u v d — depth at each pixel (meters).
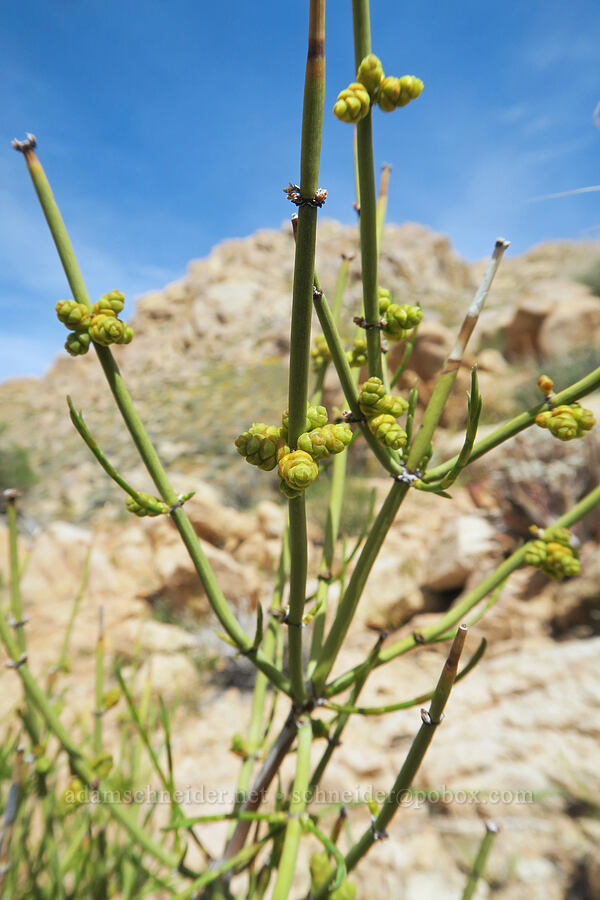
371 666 1.12
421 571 6.45
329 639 1.05
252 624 6.90
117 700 1.89
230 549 9.06
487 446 0.95
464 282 38.66
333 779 3.63
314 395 1.35
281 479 0.75
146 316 39.72
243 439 0.78
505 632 5.18
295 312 0.68
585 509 1.21
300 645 0.98
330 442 0.75
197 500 8.92
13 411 32.94
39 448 22.92
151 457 0.99
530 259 28.36
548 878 2.74
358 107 0.77
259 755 1.46
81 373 35.84
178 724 5.45
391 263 34.62
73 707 5.14
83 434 0.95
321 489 8.53
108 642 6.57
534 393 9.84
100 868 1.87
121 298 0.96
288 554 1.51
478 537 6.16
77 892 1.83
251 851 1.06
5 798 1.94
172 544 8.10
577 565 1.15
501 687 3.80
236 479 13.74
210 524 8.94
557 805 2.98
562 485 5.79
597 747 3.13
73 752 1.25
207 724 5.39
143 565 7.91
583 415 0.89
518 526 6.16
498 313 15.35
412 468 0.95
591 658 3.72
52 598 7.49
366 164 0.85
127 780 2.01
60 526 8.20
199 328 35.75
